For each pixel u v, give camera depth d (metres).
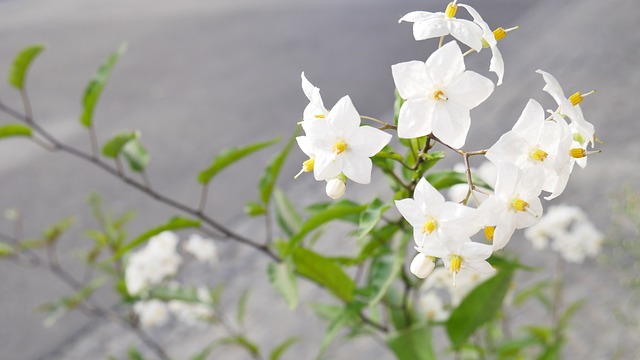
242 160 1.81
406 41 2.74
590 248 0.79
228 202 1.63
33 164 1.87
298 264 0.52
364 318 0.56
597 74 1.86
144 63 2.72
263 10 3.48
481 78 0.38
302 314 1.13
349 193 1.47
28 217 1.64
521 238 1.21
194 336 1.13
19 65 0.58
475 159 1.49
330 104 2.20
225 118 2.11
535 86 1.87
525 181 0.38
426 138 0.42
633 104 1.62
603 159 1.40
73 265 1.41
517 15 2.75
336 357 1.02
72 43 3.12
